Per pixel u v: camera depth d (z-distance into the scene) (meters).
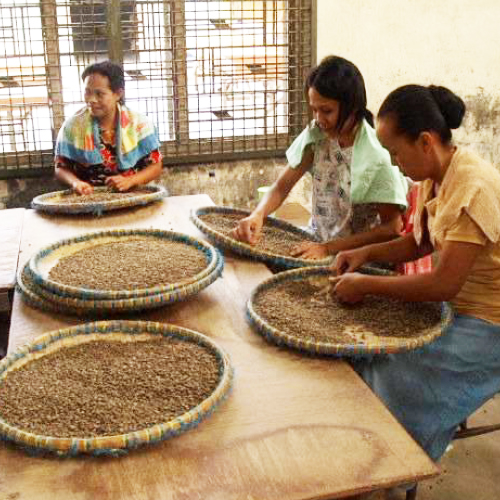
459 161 1.70
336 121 2.26
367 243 2.26
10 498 1.08
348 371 1.45
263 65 3.99
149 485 1.10
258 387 1.38
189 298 1.85
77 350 1.50
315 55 3.96
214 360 1.45
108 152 3.26
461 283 1.67
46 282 1.70
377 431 1.24
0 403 1.29
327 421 1.27
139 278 1.81
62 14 3.63
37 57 3.66
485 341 1.79
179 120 3.93
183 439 1.21
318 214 2.58
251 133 4.11
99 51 3.73
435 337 1.56
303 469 1.14
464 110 1.76
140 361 1.45
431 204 1.80
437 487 2.30
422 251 2.05
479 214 1.62
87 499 1.07
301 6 3.88
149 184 3.11
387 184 2.24
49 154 3.76
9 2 3.54
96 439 1.14
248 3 3.87
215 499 1.07
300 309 1.75
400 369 1.75
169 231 2.20
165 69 3.83
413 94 1.68
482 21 4.18
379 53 4.07
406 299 1.71
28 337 1.62
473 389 1.79
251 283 1.97
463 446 2.52
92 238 2.17
